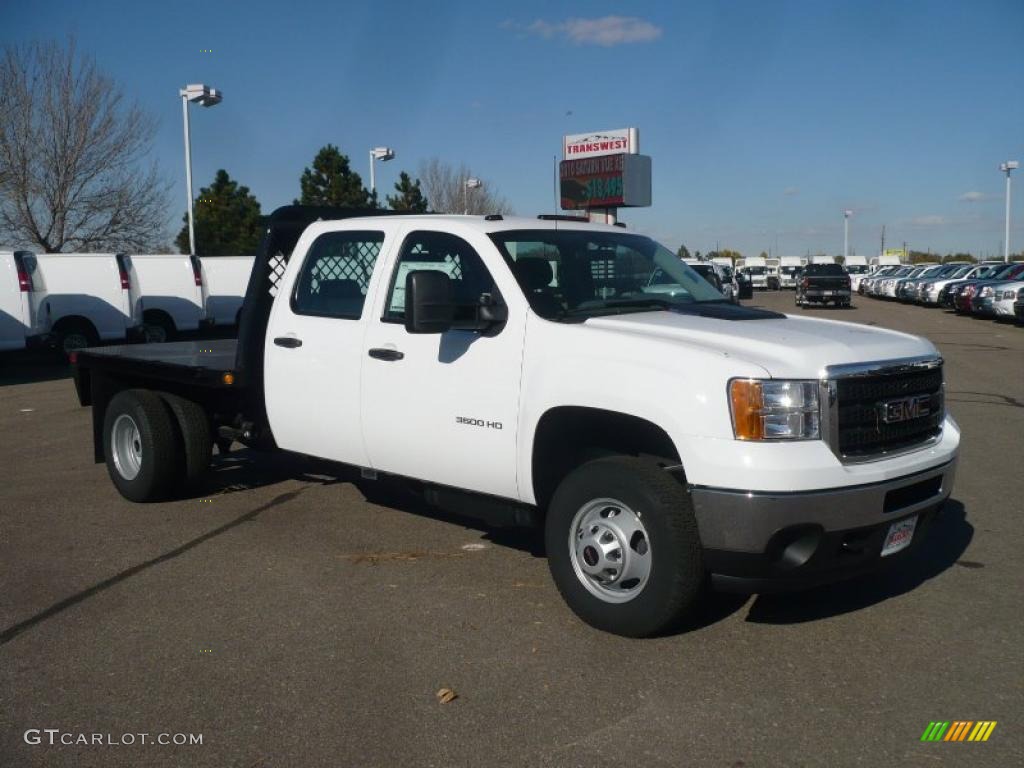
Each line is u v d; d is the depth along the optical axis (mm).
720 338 4605
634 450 5098
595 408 4680
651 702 4055
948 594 5262
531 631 4828
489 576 5680
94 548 6355
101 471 8867
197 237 39375
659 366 4453
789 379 4242
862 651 4531
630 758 3615
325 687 4254
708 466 4242
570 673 4344
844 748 3660
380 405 5734
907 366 4645
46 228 28531
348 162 37031
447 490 5633
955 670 4320
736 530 4207
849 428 4387
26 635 4898
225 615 5125
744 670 4344
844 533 4293
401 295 5738
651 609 4488
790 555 4273
